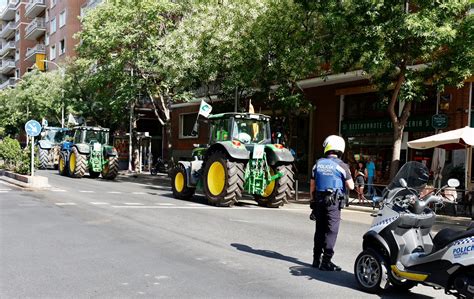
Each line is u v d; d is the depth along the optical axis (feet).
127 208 41.24
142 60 81.87
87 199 47.03
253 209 45.47
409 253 18.01
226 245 27.07
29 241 26.30
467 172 54.85
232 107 70.90
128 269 21.12
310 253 25.82
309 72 56.75
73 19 165.89
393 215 18.49
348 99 73.82
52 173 89.20
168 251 24.95
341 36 48.62
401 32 42.88
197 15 67.51
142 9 80.07
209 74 64.64
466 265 15.53
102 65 92.79
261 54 58.44
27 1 219.61
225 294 18.03
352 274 21.76
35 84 132.36
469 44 43.65
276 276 20.88
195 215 38.60
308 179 79.61
